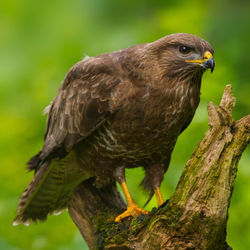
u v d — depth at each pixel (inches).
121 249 366.3
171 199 329.4
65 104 422.9
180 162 484.4
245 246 461.7
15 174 528.4
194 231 324.5
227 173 320.8
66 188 444.8
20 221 448.8
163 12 543.8
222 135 323.6
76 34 615.2
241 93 489.4
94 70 406.0
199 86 403.2
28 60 626.8
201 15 530.3
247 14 522.0
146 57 392.8
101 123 399.2
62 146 424.5
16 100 604.1
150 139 397.7
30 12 653.3
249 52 504.4
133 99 388.2
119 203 434.3
